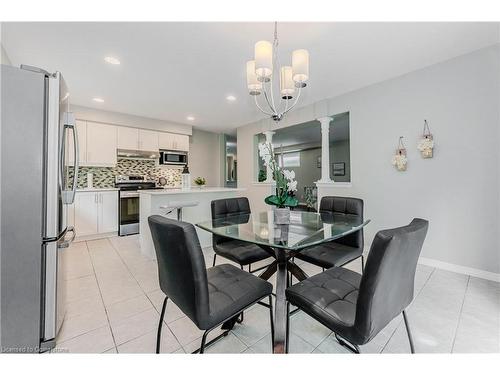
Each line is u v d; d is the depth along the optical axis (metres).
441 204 2.52
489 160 2.22
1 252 1.26
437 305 1.79
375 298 0.88
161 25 1.90
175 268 1.03
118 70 2.66
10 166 1.27
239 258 1.80
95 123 4.09
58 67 2.57
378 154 3.03
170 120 4.89
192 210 3.34
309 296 1.17
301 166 8.95
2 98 1.25
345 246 1.99
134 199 4.32
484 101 2.24
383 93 2.98
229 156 7.94
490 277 2.22
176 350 1.34
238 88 3.21
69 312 1.73
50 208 1.36
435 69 2.54
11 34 1.99
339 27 1.92
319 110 3.77
